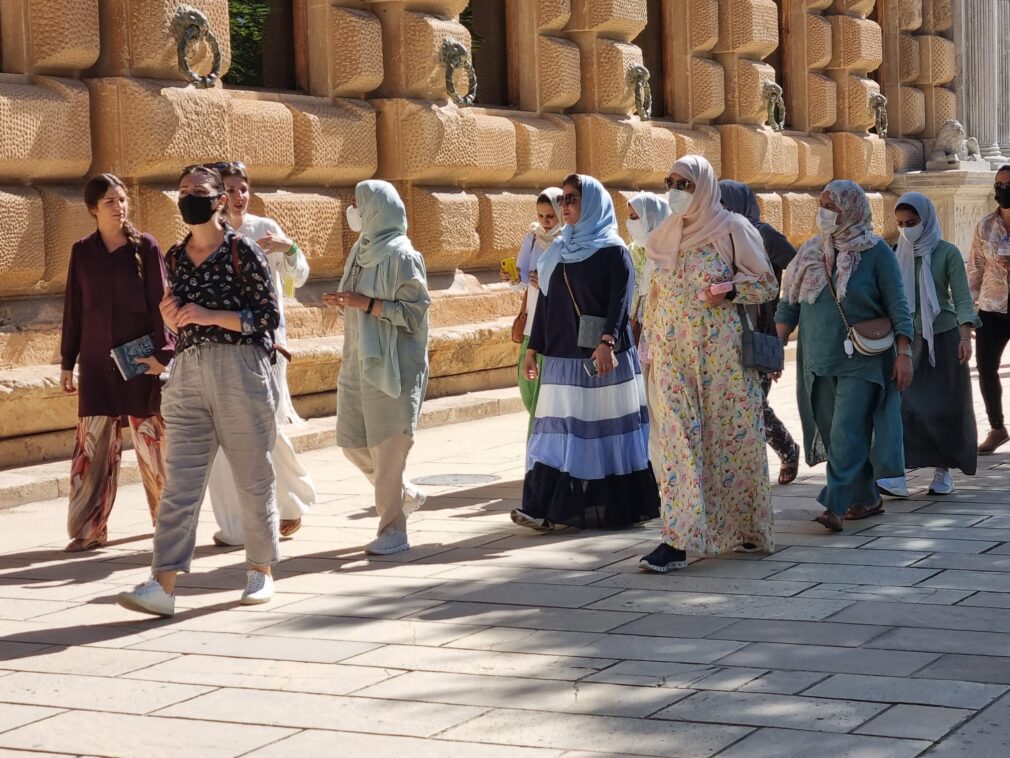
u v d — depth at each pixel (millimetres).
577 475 7789
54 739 4672
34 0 10141
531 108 15352
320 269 12781
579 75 15672
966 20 23203
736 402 6898
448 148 13555
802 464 10117
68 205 10289
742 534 7102
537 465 7797
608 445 7859
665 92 17734
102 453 7707
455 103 13781
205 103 11023
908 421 8688
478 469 10297
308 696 5020
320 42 12930
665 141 16750
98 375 7680
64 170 10289
